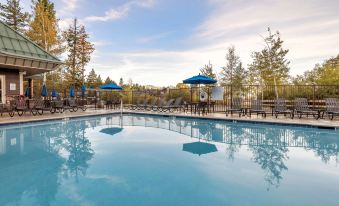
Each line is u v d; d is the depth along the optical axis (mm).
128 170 4688
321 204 3270
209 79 12719
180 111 15383
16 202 3301
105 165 5008
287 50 20156
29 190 3711
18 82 14211
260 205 3234
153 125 10906
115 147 6664
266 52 20641
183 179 4211
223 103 15453
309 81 19312
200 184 3982
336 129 8680
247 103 13273
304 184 4016
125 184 3961
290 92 15562
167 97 17750
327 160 5430
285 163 5195
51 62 13938
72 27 32344
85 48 33375
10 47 12648
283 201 3354
